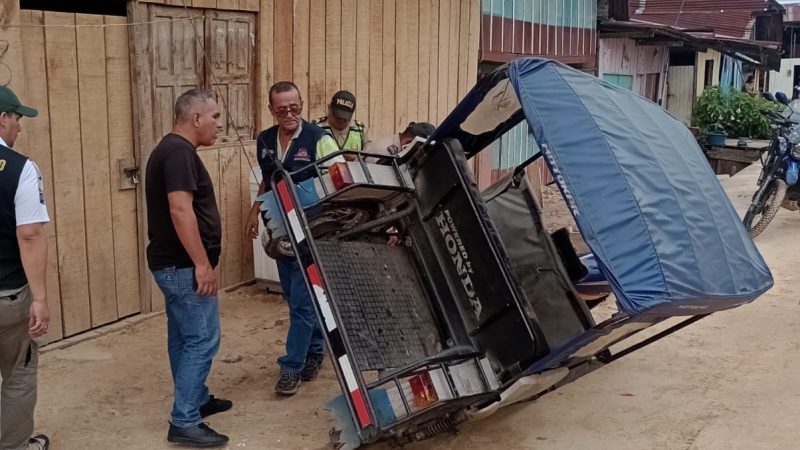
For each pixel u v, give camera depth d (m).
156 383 5.61
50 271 6.00
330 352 4.19
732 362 6.32
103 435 4.86
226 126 7.48
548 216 12.12
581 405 5.51
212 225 4.70
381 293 4.76
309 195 4.76
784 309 7.61
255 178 7.06
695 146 4.99
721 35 19.39
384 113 9.66
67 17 5.95
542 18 14.05
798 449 4.92
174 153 4.46
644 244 4.04
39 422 4.98
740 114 22.59
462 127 5.07
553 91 4.48
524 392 4.55
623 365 6.22
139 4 6.42
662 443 4.99
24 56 5.68
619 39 18.06
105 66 6.29
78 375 5.67
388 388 4.06
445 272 4.91
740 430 5.18
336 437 4.34
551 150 4.30
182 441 4.72
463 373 4.38
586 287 5.65
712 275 4.21
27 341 4.21
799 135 9.88
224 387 5.61
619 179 4.18
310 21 8.30
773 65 21.83
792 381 5.96
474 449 4.83
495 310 4.63
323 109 8.61
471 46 11.48
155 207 4.58
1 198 3.96
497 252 4.65
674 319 7.22
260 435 4.91
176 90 6.89
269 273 7.61
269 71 7.84
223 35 7.32
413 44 10.09
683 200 4.35
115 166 6.43
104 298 6.44
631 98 4.94
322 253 4.73
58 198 6.00
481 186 12.21
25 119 5.69
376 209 5.23
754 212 10.16
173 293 4.63
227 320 6.94
